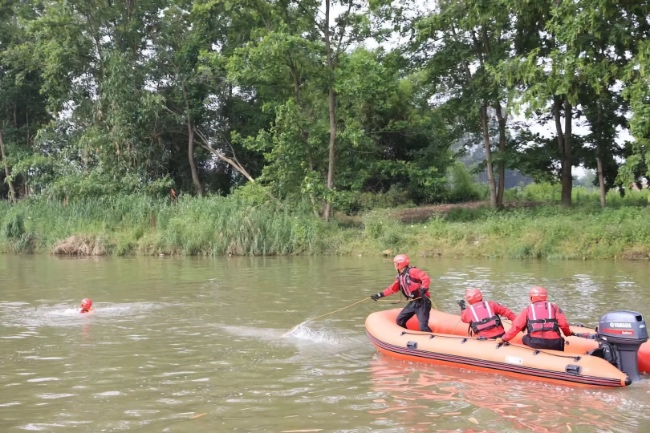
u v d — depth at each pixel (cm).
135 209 2883
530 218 2436
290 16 2889
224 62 2992
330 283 1603
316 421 620
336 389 729
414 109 3525
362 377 782
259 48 2728
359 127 3008
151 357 883
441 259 2153
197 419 630
